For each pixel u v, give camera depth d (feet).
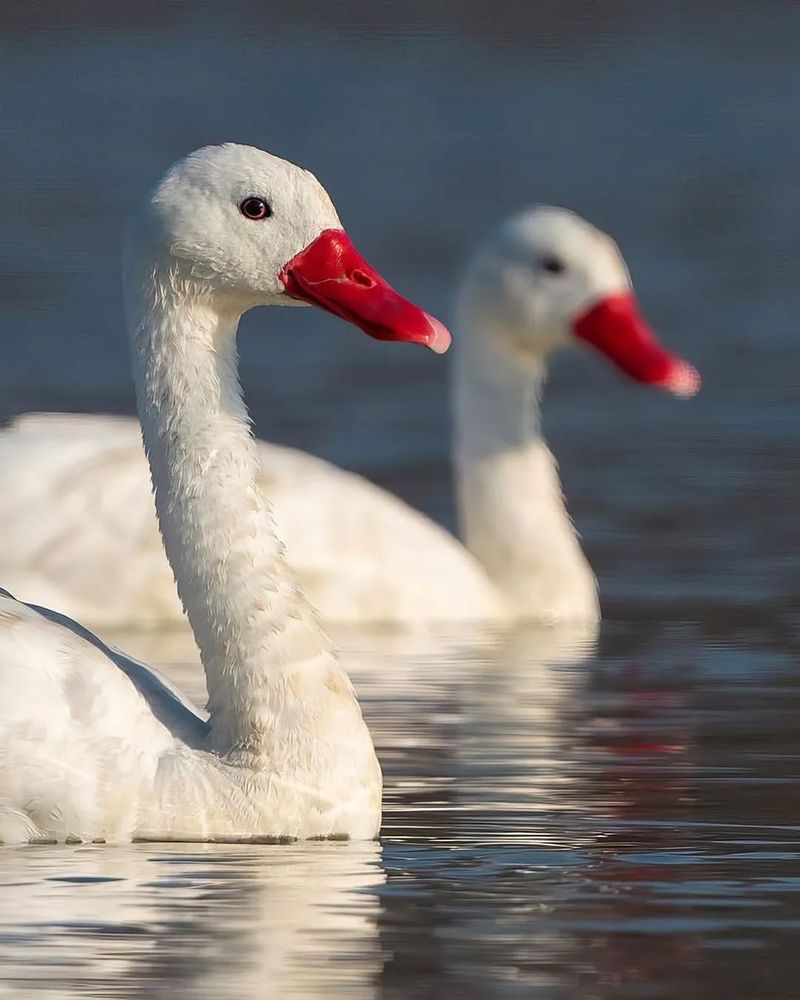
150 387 34.09
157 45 193.88
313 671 33.09
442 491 67.41
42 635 32.78
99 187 136.26
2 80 177.17
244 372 88.53
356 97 178.70
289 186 33.91
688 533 62.54
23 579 52.80
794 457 72.43
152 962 26.35
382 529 54.34
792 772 37.58
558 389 87.35
